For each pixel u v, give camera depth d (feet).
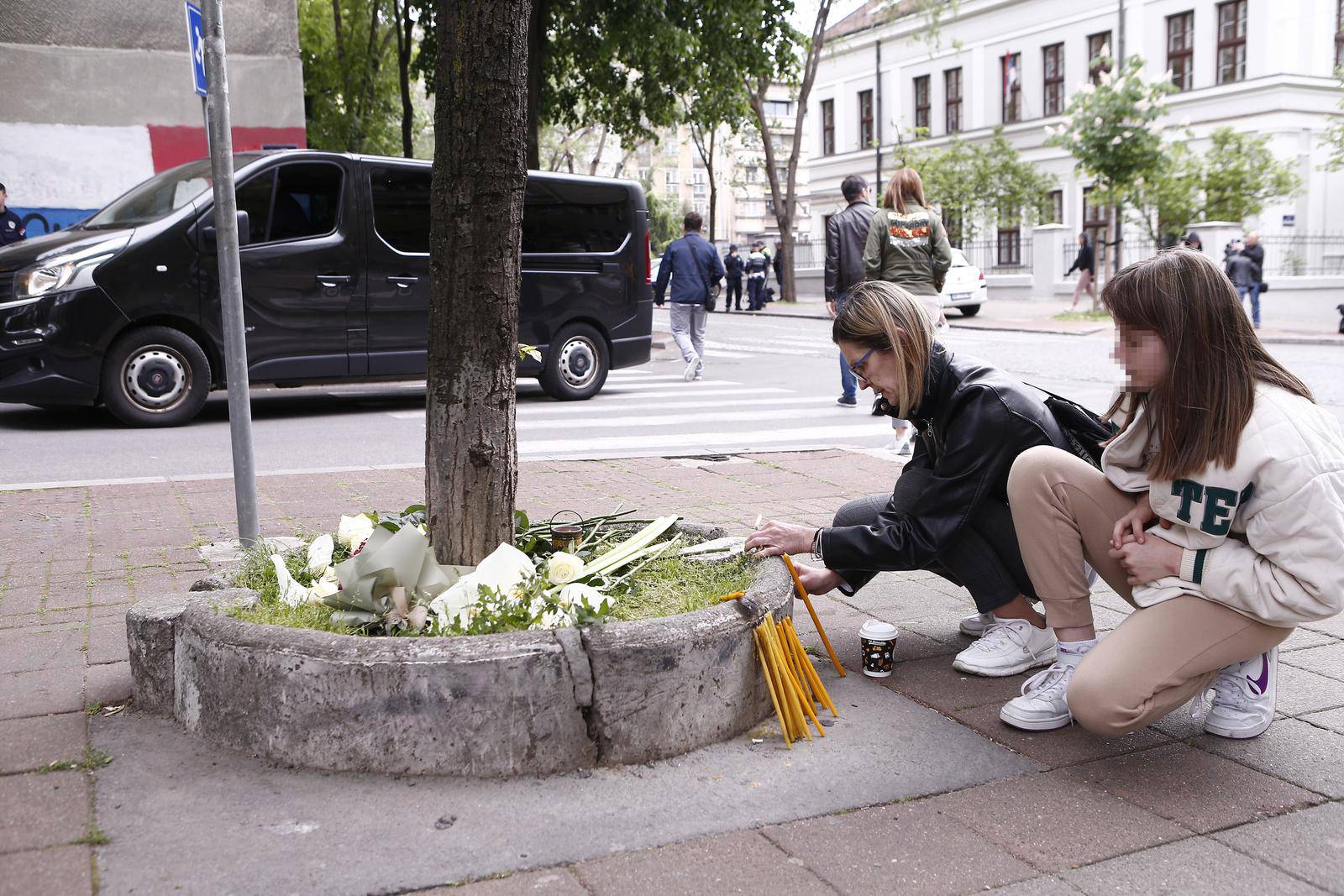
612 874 7.12
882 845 7.54
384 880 7.01
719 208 336.08
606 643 8.53
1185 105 110.22
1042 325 72.84
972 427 10.00
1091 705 8.46
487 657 8.27
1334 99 105.70
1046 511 9.53
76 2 44.93
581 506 18.72
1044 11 123.03
